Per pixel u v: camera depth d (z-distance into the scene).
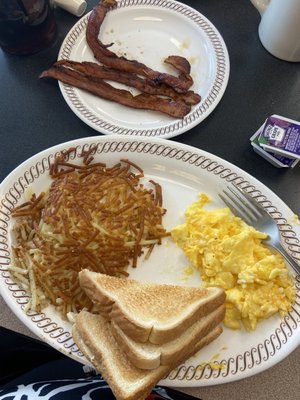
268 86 0.45
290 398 0.34
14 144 0.42
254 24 0.48
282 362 0.35
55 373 0.40
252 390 0.35
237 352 0.34
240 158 0.41
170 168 0.41
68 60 0.45
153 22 0.49
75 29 0.47
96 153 0.40
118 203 0.39
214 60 0.45
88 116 0.43
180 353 0.32
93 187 0.39
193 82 0.45
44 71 0.45
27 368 0.42
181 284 0.37
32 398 0.36
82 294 0.37
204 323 0.33
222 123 0.43
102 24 0.48
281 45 0.44
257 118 0.43
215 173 0.39
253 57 0.46
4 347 0.40
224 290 0.35
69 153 0.40
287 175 0.40
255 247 0.36
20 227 0.38
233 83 0.45
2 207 0.38
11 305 0.35
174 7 0.48
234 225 0.38
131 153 0.40
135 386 0.30
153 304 0.34
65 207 0.38
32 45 0.46
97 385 0.37
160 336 0.31
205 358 0.34
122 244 0.37
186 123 0.42
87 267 0.37
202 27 0.47
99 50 0.46
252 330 0.35
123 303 0.33
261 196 0.38
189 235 0.38
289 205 0.39
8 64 0.47
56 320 0.35
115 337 0.32
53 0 0.49
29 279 0.36
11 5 0.41
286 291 0.35
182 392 0.35
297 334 0.34
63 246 0.37
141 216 0.38
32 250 0.37
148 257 0.38
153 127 0.42
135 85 0.45
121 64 0.45
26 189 0.39
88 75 0.45
